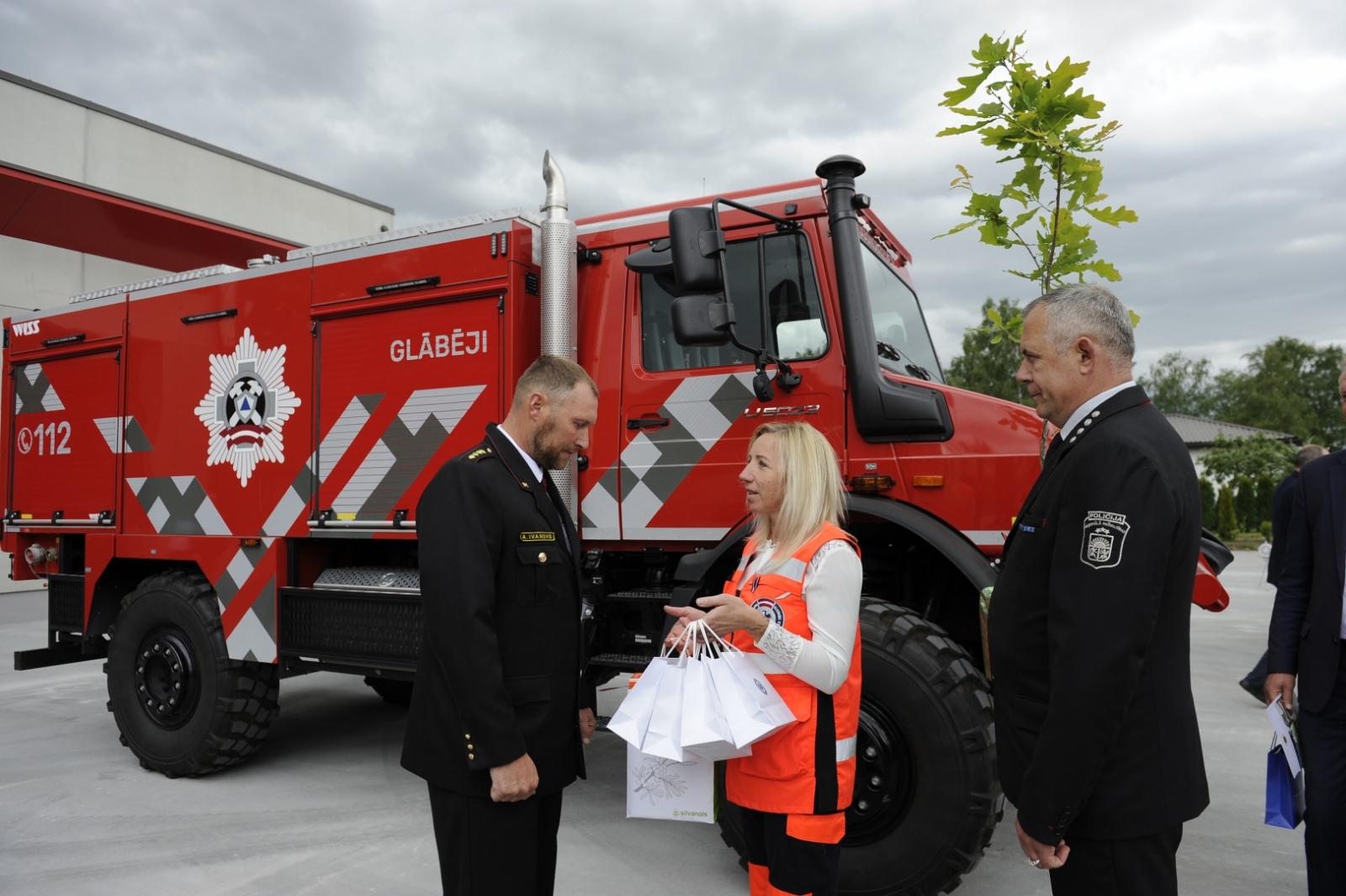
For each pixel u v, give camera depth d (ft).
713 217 10.10
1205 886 10.44
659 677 6.56
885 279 12.37
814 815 6.31
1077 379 5.68
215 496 14.74
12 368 17.97
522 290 12.13
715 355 11.47
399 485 12.82
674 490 11.43
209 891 10.37
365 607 13.11
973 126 10.11
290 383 13.93
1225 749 15.97
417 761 6.44
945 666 9.35
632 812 6.91
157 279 15.65
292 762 15.81
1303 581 8.26
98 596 16.21
